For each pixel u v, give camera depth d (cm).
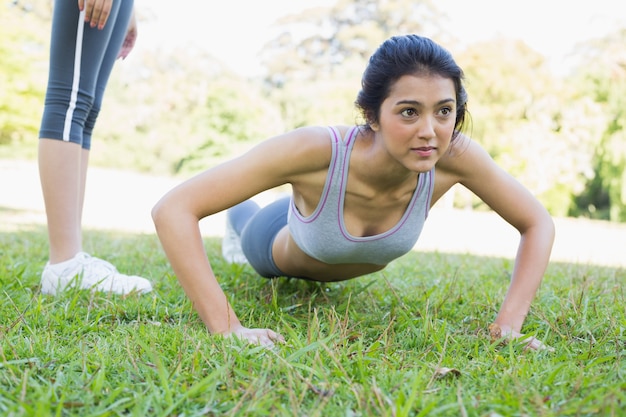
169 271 270
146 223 578
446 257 367
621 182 1134
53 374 135
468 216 971
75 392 122
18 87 1142
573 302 197
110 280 227
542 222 193
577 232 805
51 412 116
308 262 220
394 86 155
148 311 196
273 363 139
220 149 1397
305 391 122
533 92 1212
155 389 123
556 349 162
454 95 157
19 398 118
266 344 158
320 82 1455
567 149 1176
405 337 171
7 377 129
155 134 1395
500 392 124
